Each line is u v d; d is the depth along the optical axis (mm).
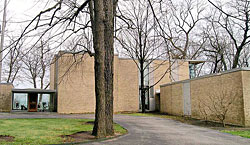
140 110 32562
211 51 33688
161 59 33438
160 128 14367
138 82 32125
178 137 10844
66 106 27766
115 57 31156
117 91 30797
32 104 28859
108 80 10906
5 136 9781
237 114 15492
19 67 34719
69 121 17312
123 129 13211
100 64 10125
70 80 28156
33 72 37969
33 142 8578
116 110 30422
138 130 13180
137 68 32312
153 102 32812
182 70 33594
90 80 29125
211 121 18547
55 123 15695
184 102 23750
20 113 25625
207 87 19375
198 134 11883
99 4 10312
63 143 8445
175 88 26078
